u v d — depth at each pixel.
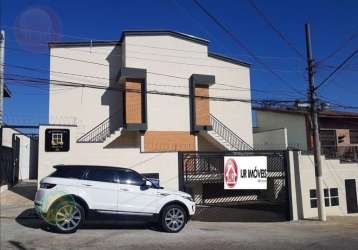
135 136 26.80
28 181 33.84
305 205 21.69
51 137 21.23
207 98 27.02
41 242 10.99
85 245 10.77
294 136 32.28
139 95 26.36
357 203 25.89
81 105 27.00
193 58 28.22
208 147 28.64
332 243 12.77
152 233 13.29
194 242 11.92
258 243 12.23
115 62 27.83
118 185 13.15
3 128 25.25
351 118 33.09
